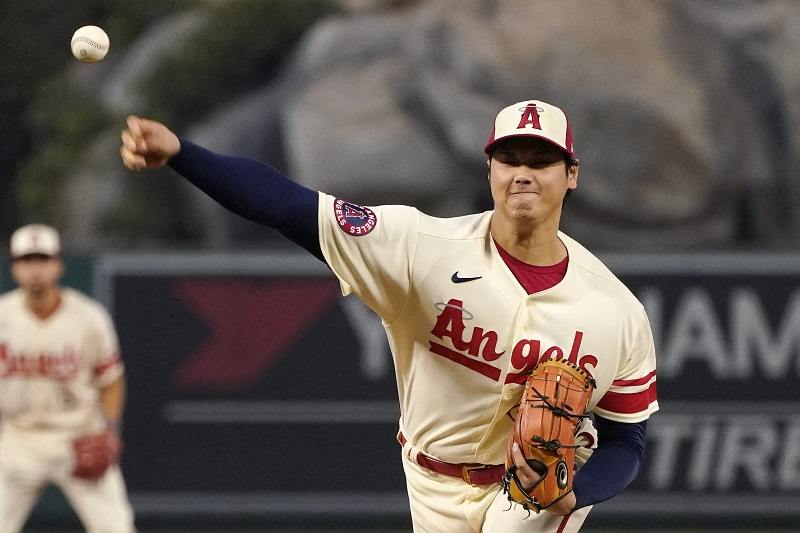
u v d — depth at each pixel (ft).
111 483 81.10
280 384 107.34
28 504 80.74
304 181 161.07
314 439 107.14
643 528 107.14
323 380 107.24
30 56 202.39
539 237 39.83
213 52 187.01
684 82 161.38
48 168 184.65
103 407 82.38
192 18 196.13
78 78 197.16
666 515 106.73
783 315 106.83
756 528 106.63
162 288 107.55
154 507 106.83
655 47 163.02
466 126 158.51
